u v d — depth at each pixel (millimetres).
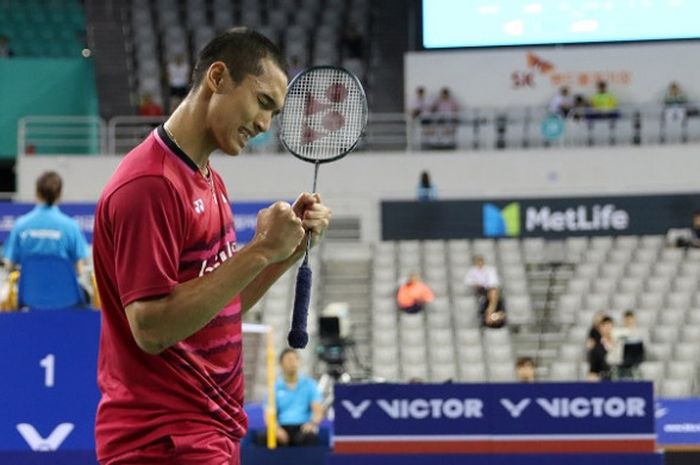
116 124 37562
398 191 34344
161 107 36781
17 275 12156
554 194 33906
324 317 22906
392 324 28391
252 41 5871
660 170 34094
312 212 6422
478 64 35562
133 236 5656
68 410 10180
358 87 6953
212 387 5992
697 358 26828
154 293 5617
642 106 35219
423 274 30516
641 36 34062
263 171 34406
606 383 12719
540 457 12719
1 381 10227
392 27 39156
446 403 12867
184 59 37312
